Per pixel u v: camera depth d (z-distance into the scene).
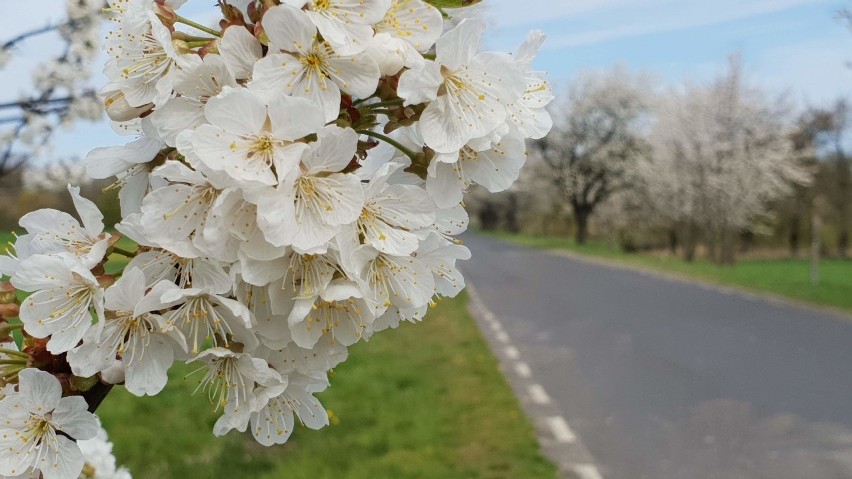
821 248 51.19
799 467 6.55
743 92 39.09
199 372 1.69
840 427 7.76
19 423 1.58
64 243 1.61
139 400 7.47
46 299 1.52
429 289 1.59
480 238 66.38
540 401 8.73
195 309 1.49
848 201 47.56
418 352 11.41
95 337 1.48
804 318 15.58
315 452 6.41
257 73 1.41
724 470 6.49
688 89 40.50
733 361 11.05
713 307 17.44
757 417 8.12
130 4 1.50
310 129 1.39
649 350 11.93
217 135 1.37
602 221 58.75
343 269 1.47
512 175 1.63
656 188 46.28
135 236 1.46
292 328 1.54
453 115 1.52
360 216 1.51
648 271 28.92
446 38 1.47
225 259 1.43
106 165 1.63
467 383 9.25
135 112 1.56
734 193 38.44
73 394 1.61
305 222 1.41
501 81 1.52
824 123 47.12
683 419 8.06
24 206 7.34
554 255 40.47
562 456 6.79
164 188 1.44
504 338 13.29
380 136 1.59
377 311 1.57
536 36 1.61
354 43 1.43
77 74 6.98
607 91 52.94
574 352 11.83
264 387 1.62
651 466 6.57
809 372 10.32
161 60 1.52
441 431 7.20
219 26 1.58
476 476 6.08
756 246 52.88
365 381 9.07
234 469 6.01
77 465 1.58
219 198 1.35
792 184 46.97
